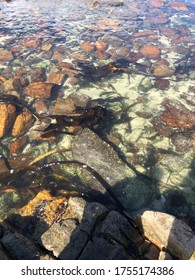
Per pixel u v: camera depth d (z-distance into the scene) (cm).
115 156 151
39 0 354
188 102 196
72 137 165
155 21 309
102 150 152
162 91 205
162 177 150
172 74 222
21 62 227
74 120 168
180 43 269
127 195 139
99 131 168
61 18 306
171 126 174
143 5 350
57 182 143
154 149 162
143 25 299
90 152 151
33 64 225
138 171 151
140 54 246
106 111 176
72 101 186
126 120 178
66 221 111
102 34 276
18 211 120
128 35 277
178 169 153
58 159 154
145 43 264
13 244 102
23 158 154
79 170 149
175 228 101
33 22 294
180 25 303
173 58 245
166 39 274
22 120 169
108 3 349
